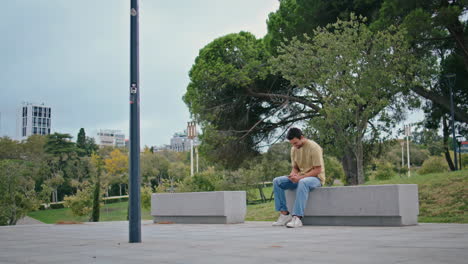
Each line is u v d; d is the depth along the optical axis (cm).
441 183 1430
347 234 560
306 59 1722
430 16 1789
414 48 1975
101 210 7719
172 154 11612
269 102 2780
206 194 887
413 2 1867
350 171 2408
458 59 2381
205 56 2645
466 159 4894
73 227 884
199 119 2656
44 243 529
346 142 1700
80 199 5219
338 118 1617
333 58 1661
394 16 1962
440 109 2717
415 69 1798
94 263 340
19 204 4656
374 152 2252
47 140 9250
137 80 544
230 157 2838
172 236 596
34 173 7862
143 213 5159
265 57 2602
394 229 624
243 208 904
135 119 535
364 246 419
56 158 8925
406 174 5578
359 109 1733
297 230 652
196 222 912
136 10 555
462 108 2670
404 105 1859
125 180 9481
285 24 2505
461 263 303
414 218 695
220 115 2694
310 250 397
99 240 557
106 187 8475
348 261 322
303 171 763
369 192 694
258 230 673
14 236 657
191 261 340
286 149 3591
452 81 2378
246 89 2636
